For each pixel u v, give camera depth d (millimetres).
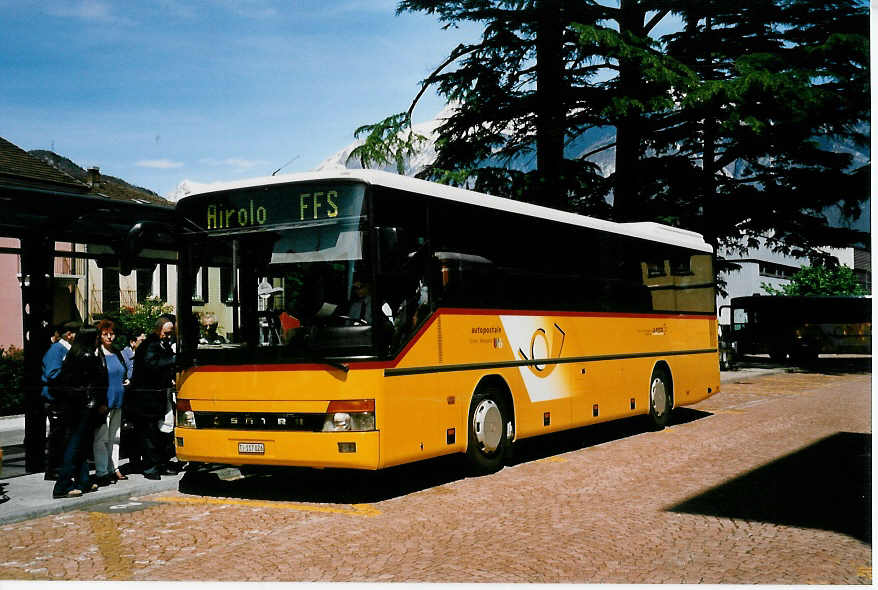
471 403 10500
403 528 7773
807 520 7824
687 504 8617
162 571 6410
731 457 11875
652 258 15680
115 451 11000
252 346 9336
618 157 26984
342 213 9117
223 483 10547
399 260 9305
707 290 18031
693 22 28812
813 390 25547
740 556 6562
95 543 7414
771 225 30484
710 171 29391
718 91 24531
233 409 9383
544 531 7523
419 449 9422
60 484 9250
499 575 6086
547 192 24953
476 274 10688
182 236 9883
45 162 27219
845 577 5957
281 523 8125
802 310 45438
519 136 26078
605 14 25609
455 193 10516
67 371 9406
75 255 11648
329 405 8867
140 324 25922
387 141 24922
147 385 10523
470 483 10180
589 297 13391
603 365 13672
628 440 14125
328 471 11367
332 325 9016
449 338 10078
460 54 25562
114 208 10648
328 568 6383
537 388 11820
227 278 9586
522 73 25578
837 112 27609
